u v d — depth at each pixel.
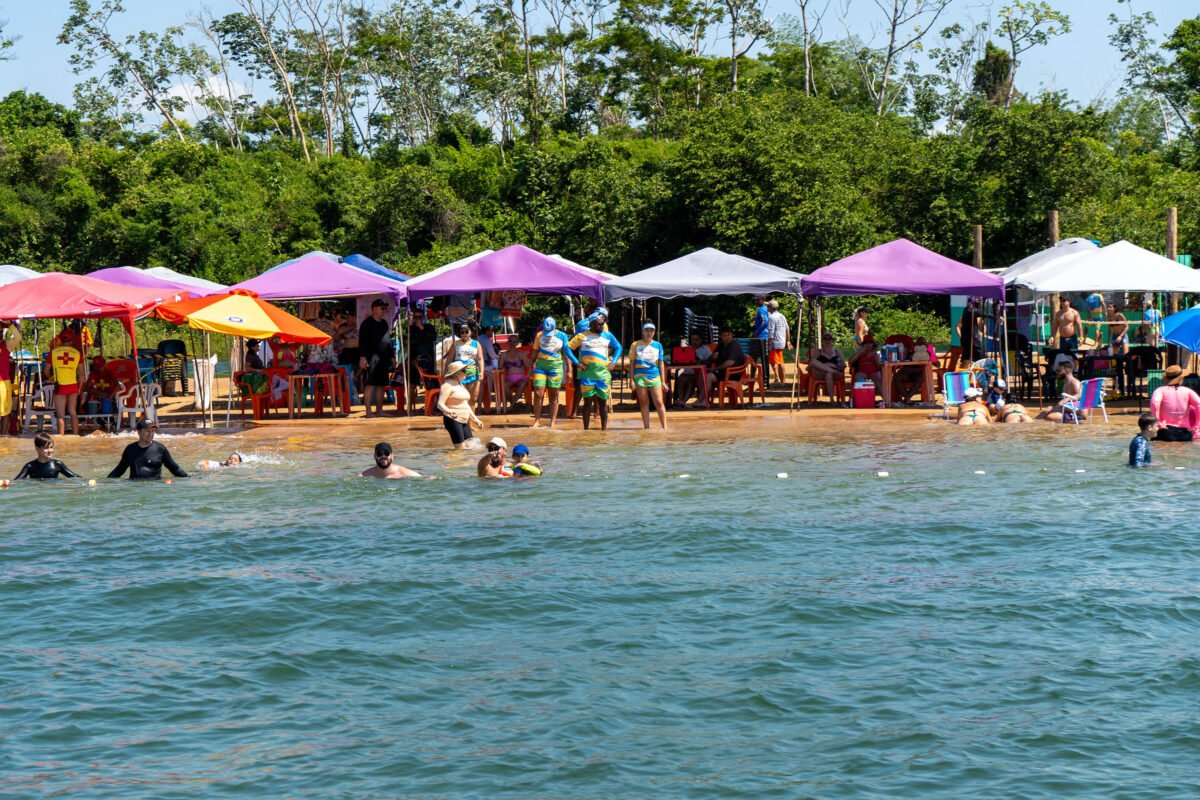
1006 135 47.00
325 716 8.26
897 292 24.80
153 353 30.97
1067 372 23.22
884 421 23.44
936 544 12.82
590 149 56.38
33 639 9.95
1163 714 8.13
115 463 19.05
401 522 14.13
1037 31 70.81
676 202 45.03
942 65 76.56
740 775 7.28
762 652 9.41
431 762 7.49
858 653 9.37
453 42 81.12
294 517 14.50
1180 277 24.28
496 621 10.30
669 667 9.11
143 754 7.66
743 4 76.81
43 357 26.44
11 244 55.34
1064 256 26.58
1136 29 67.56
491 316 28.59
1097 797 6.95
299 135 82.56
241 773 7.36
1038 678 8.80
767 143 42.75
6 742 7.85
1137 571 11.62
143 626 10.26
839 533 13.36
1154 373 24.94
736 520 14.04
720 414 24.94
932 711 8.23
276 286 25.66
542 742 7.78
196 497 15.85
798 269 42.00
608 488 16.17
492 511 14.71
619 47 81.44
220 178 60.75
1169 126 78.69
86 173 58.31
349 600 10.91
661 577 11.59
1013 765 7.38
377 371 25.45
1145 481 16.22
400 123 84.31
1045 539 12.97
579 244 48.53
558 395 22.98
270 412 26.70
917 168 48.69
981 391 23.97
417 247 56.50
